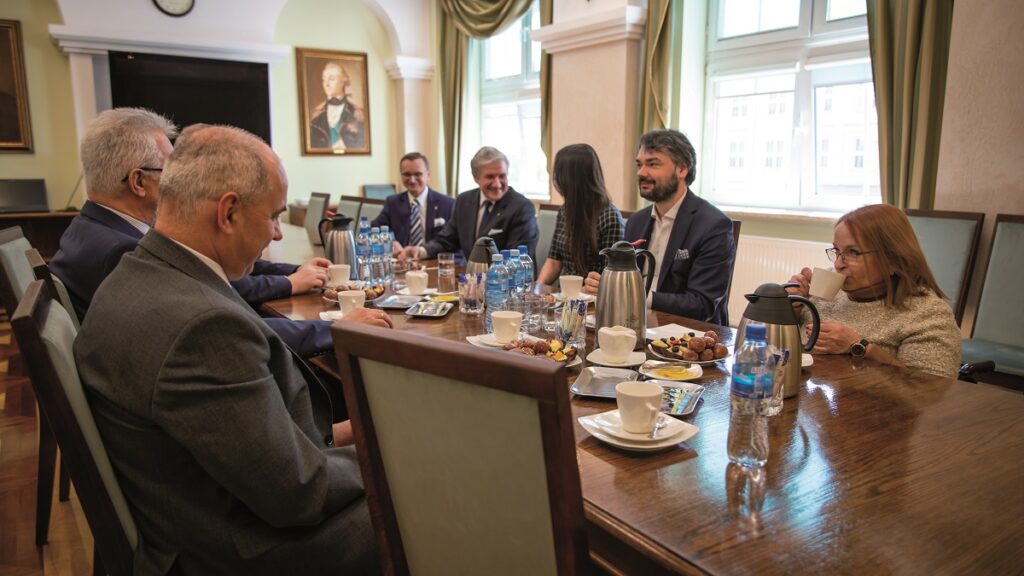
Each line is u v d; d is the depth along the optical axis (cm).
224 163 112
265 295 232
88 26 531
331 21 660
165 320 98
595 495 93
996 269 261
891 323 163
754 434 103
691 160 231
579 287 211
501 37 625
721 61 427
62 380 96
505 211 329
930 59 302
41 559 192
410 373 81
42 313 102
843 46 364
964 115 278
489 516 81
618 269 165
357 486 114
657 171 228
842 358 159
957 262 274
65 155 562
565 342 166
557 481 71
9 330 456
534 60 588
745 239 393
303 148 660
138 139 183
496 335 164
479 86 659
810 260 362
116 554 102
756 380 102
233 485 98
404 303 219
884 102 324
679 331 183
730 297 405
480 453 78
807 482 97
